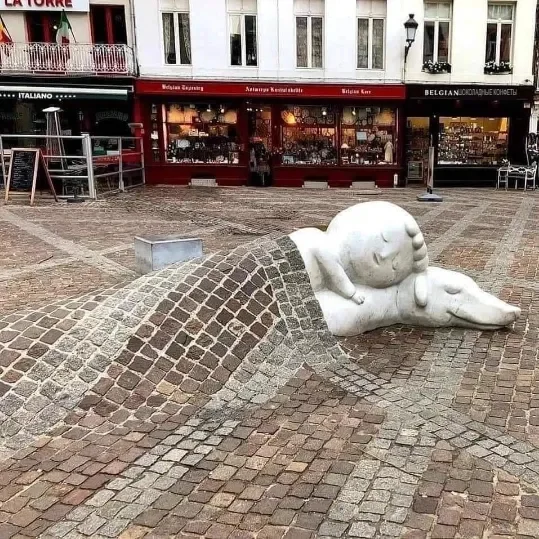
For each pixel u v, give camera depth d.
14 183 15.92
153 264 7.49
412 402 4.63
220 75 21.52
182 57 21.52
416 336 6.01
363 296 5.98
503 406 4.56
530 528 3.19
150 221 13.01
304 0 21.36
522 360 5.44
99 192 17.81
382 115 22.28
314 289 5.93
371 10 21.56
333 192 19.97
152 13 20.95
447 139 22.55
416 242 6.00
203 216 13.80
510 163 22.50
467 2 21.52
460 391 4.82
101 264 8.88
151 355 5.00
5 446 4.05
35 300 7.01
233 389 4.89
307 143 22.36
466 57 21.92
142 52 21.14
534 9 21.64
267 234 11.38
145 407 4.55
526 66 21.97
